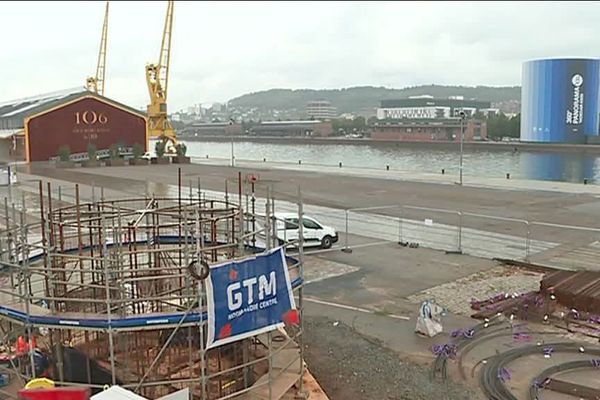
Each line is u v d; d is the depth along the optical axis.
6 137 75.56
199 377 10.45
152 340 12.42
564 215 30.34
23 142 72.31
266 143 172.25
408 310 16.44
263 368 12.02
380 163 85.44
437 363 12.91
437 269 20.58
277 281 10.67
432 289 18.27
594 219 29.14
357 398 11.48
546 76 122.19
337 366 12.87
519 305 16.03
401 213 31.17
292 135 196.62
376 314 16.16
